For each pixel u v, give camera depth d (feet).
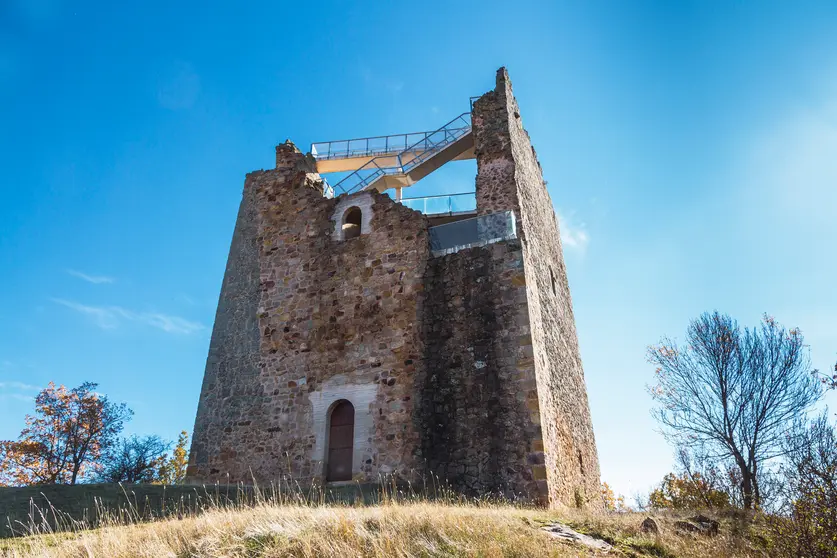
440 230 55.06
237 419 55.52
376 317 53.88
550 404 49.73
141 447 93.71
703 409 62.44
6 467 88.94
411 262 54.65
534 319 50.01
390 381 50.60
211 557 23.40
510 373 46.21
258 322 59.31
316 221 61.77
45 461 90.53
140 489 39.32
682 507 49.67
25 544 26.58
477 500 40.68
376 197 59.47
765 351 61.72
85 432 93.09
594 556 25.03
